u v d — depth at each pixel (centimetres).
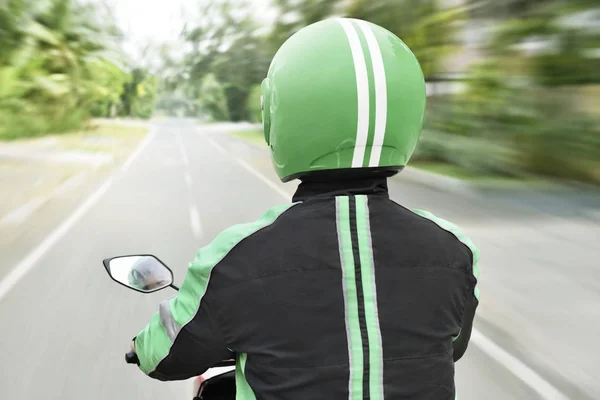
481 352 385
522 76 1373
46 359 371
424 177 1414
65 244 699
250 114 5938
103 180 1409
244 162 1975
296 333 115
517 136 1369
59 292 504
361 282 119
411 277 122
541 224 829
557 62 1273
